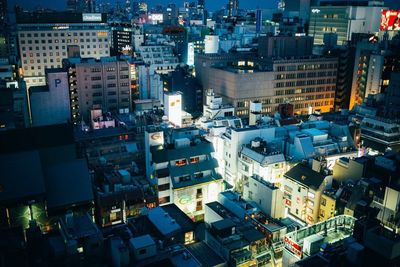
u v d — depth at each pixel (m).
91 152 116.75
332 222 70.94
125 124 131.88
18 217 81.38
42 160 104.19
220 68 188.88
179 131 112.50
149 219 73.50
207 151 101.62
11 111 126.19
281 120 134.25
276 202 86.94
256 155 104.19
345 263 52.59
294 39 199.88
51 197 84.12
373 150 126.06
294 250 65.94
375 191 81.31
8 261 56.28
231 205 83.56
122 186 90.06
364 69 180.25
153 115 139.12
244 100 176.12
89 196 86.00
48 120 155.25
